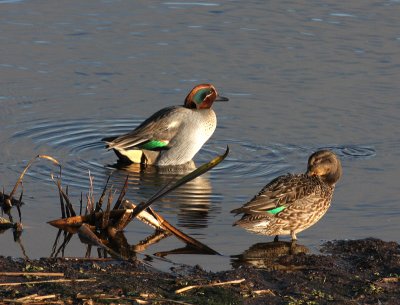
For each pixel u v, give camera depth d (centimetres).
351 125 1678
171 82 1880
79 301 883
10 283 927
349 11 2316
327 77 1905
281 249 1122
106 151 1598
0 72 1894
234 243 1147
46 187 1370
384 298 941
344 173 1441
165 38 2122
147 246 1126
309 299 928
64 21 2211
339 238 1164
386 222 1227
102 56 2003
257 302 912
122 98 1812
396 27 2188
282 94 1822
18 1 2352
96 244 1124
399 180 1409
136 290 927
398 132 1644
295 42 2100
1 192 1297
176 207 1300
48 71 1914
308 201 1147
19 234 1156
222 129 1689
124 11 2312
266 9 2344
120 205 1218
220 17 2278
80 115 1731
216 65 1966
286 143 1611
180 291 930
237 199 1342
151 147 1574
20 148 1562
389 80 1886
